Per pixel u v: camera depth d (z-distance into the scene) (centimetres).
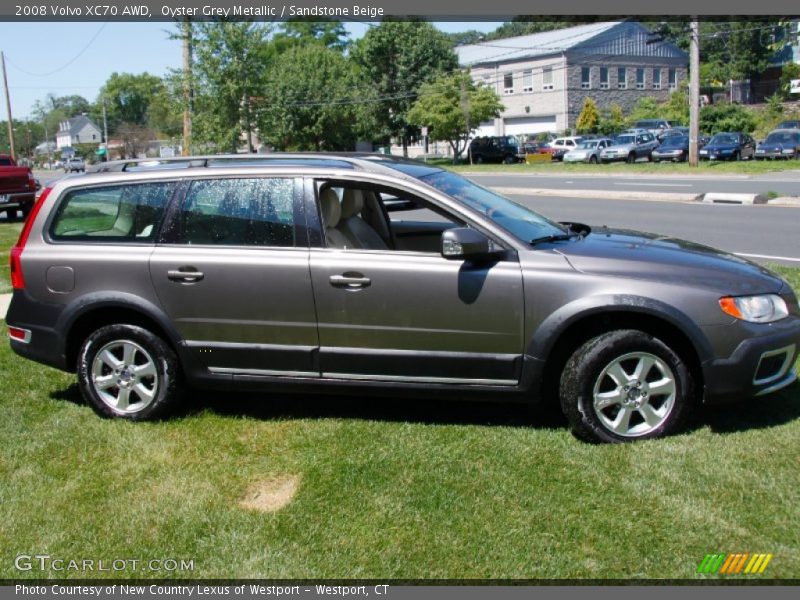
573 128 5578
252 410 523
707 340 429
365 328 463
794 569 325
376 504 388
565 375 446
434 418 497
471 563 338
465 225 461
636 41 5781
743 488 384
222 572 340
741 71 6600
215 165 504
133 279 491
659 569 328
